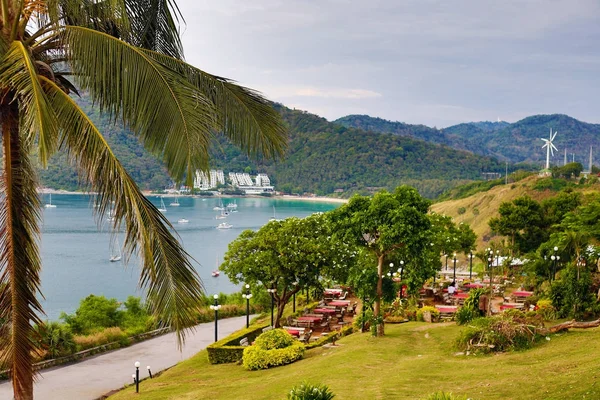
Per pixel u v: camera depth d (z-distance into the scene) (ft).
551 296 63.82
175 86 22.81
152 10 26.81
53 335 86.69
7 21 22.93
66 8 23.63
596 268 77.00
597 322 50.31
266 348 63.82
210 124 23.82
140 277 21.74
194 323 22.53
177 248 22.57
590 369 34.19
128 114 22.94
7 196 21.81
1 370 75.00
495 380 37.06
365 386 41.42
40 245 26.81
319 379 46.26
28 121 18.71
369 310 73.26
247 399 44.62
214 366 70.49
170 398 52.37
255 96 26.61
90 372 81.76
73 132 21.33
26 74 19.56
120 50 22.47
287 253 87.20
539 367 38.45
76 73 23.08
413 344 59.72
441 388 37.81
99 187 21.56
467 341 50.88
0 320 21.97
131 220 21.31
